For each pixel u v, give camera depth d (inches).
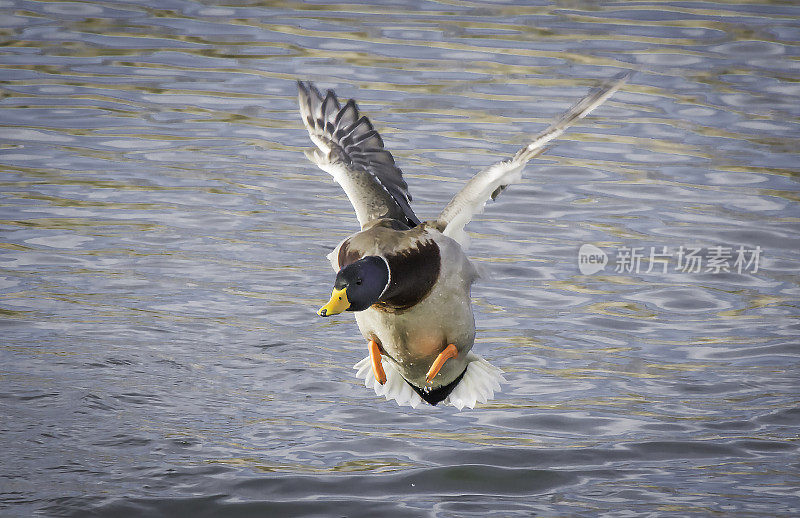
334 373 474.6
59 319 509.4
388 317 299.3
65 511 365.4
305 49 888.9
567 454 410.6
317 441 417.7
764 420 437.7
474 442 418.0
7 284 540.1
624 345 502.9
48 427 420.2
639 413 443.2
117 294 536.7
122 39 906.1
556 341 504.4
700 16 979.9
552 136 312.5
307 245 596.1
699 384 467.2
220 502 373.4
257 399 450.6
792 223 624.1
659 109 784.9
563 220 629.6
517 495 381.7
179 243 592.4
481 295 547.2
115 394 447.8
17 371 461.4
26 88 804.0
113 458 401.1
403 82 818.8
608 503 376.5
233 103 788.6
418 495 381.1
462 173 666.8
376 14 981.8
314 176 686.5
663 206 647.1
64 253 576.4
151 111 773.9
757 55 885.2
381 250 288.5
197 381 462.9
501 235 611.8
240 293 542.9
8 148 706.2
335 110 352.5
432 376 297.1
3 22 935.0
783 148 723.4
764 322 523.8
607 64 858.1
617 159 709.3
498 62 862.5
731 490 385.7
